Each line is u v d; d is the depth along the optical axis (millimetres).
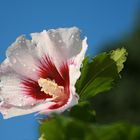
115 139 377
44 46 531
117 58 529
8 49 536
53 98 523
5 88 537
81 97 522
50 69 540
